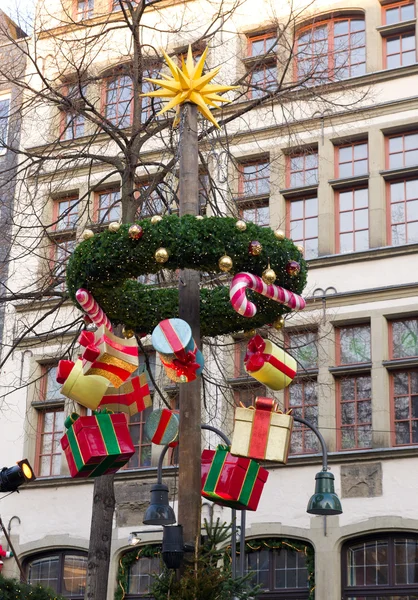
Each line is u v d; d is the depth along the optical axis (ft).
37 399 75.00
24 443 74.54
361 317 67.05
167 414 38.24
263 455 33.50
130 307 36.70
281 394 67.87
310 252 71.10
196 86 37.24
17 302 75.51
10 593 42.09
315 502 44.91
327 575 62.64
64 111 59.00
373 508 62.95
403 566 62.08
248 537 65.16
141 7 56.24
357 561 63.26
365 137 70.90
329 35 73.67
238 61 73.82
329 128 71.51
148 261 33.17
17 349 75.92
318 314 67.97
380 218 68.80
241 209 56.44
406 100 69.87
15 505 73.20
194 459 35.01
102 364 33.50
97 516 51.67
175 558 33.50
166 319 33.63
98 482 52.19
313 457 64.75
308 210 71.97
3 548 72.33
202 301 37.06
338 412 66.80
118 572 68.13
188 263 33.24
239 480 35.12
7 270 61.82
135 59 55.77
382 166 69.82
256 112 73.00
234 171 71.41
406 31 72.43
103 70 65.57
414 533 62.08
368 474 63.62
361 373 66.85
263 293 33.37
